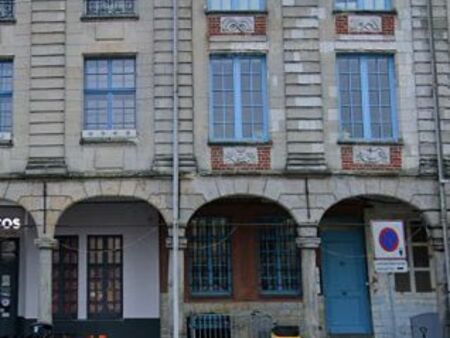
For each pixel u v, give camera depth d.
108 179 19.44
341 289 21.50
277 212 21.80
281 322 21.14
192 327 20.92
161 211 19.28
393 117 20.19
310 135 19.73
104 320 21.27
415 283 21.47
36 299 21.27
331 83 20.08
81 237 21.70
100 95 20.12
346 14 20.42
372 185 19.64
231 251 21.58
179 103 19.78
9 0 20.45
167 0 20.34
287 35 20.23
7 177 19.38
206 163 19.55
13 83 20.00
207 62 20.06
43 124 19.69
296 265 21.56
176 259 18.97
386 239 15.10
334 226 21.77
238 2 20.52
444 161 19.80
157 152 19.53
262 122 19.98
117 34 20.23
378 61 20.47
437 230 19.53
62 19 20.27
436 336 20.98
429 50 20.39
